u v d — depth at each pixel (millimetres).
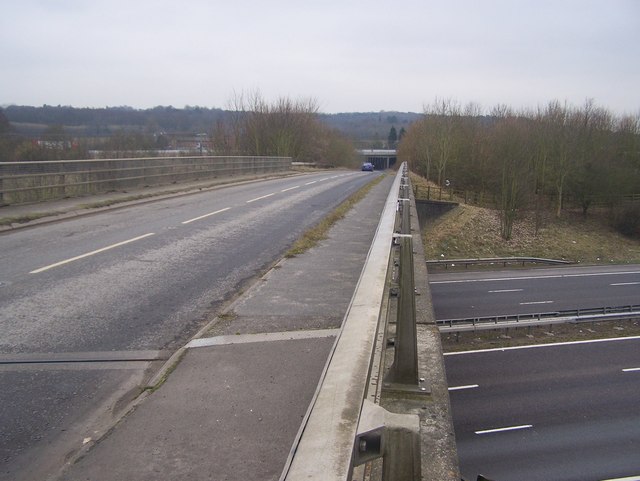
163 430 3605
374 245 4039
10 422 3814
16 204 13992
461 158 55688
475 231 46281
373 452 1411
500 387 17125
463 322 22297
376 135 166875
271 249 10852
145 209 16750
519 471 12445
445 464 2600
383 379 3305
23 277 7875
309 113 74562
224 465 3189
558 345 21078
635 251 48438
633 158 57812
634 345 21156
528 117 59469
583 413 15320
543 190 55594
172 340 5539
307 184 31891
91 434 3664
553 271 38562
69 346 5281
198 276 8398
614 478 12164
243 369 4660
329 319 6129
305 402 4035
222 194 23062
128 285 7695
